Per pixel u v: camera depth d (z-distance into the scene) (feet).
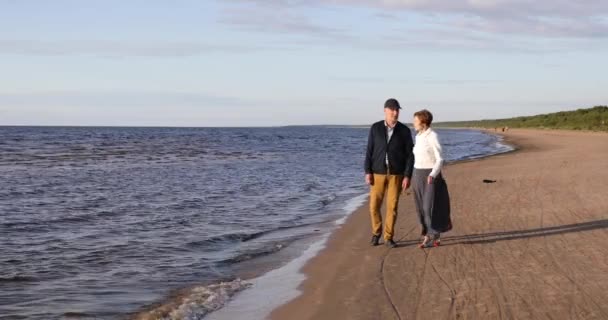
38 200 46.83
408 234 30.40
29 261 26.05
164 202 45.52
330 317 17.93
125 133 350.64
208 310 19.07
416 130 26.68
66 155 115.96
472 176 60.59
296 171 77.56
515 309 17.74
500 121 561.43
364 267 23.94
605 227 29.99
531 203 39.19
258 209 42.24
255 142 209.97
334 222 36.29
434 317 17.34
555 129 279.49
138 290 21.66
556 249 25.54
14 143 178.70
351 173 74.49
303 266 24.90
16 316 18.66
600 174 56.44
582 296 18.79
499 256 24.61
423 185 26.32
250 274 23.90
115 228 34.27
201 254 27.66
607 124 253.24
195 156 114.83
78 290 21.63
